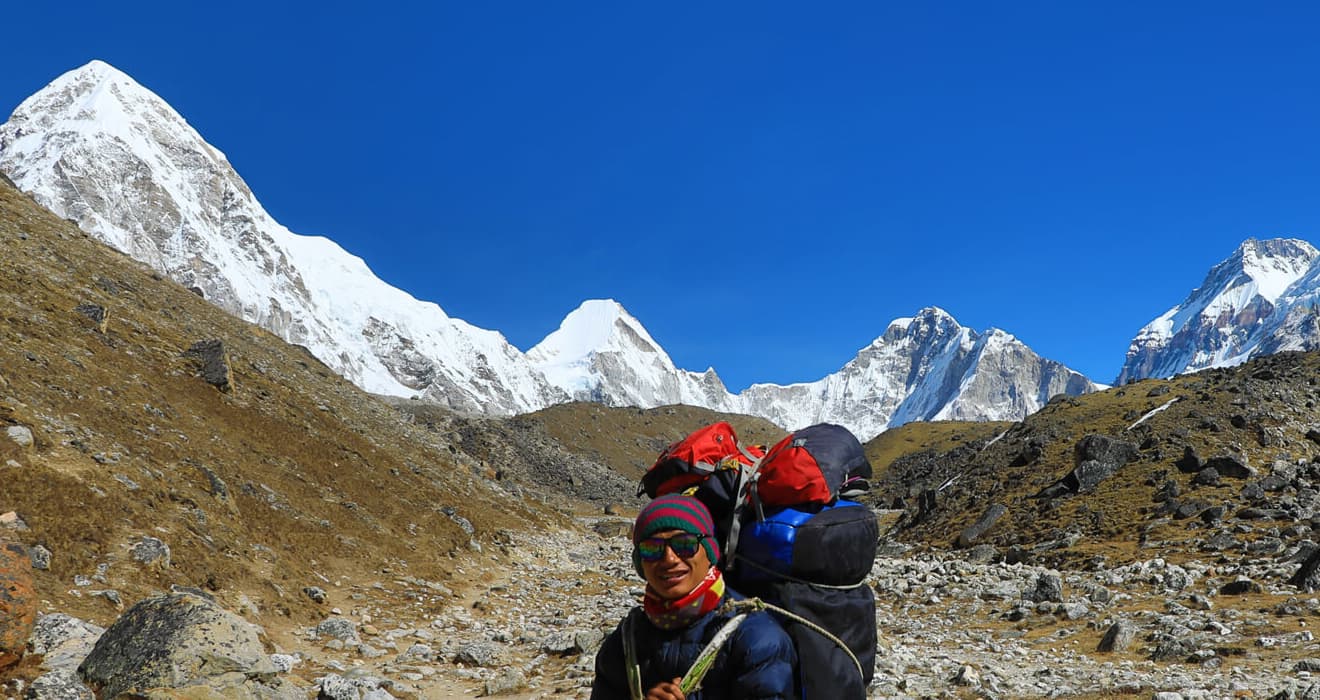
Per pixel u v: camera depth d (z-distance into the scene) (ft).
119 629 32.65
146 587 52.65
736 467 13.16
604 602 98.48
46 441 65.16
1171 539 130.72
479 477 223.10
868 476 14.02
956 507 207.21
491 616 82.84
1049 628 83.05
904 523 225.97
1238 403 202.18
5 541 31.30
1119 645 69.05
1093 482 176.35
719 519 13.32
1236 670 56.29
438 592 88.02
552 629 76.13
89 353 105.40
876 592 111.65
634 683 12.48
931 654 67.62
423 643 63.10
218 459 93.25
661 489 13.69
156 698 29.71
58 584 48.16
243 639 33.35
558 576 126.52
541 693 47.78
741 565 12.91
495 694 48.75
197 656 31.55
